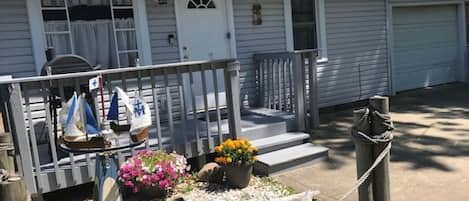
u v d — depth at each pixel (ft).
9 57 18.10
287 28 25.66
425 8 33.76
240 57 23.99
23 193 12.17
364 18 29.55
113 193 11.84
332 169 16.21
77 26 19.34
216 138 16.29
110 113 11.25
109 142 10.80
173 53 21.77
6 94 12.87
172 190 14.21
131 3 20.49
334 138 20.56
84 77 13.61
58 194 14.89
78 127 10.60
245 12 24.06
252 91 24.36
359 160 8.69
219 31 23.25
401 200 13.03
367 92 30.25
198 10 22.49
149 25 21.01
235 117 16.34
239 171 14.32
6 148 12.93
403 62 33.04
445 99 29.66
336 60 28.25
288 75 20.81
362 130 8.54
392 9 31.63
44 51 18.65
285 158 16.14
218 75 23.03
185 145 15.65
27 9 18.28
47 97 14.01
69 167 13.93
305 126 20.12
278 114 20.38
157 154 14.05
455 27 35.91
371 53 30.19
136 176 13.28
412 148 18.25
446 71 35.88
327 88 27.96
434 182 14.34
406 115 25.02
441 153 17.40
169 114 15.30
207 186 14.75
